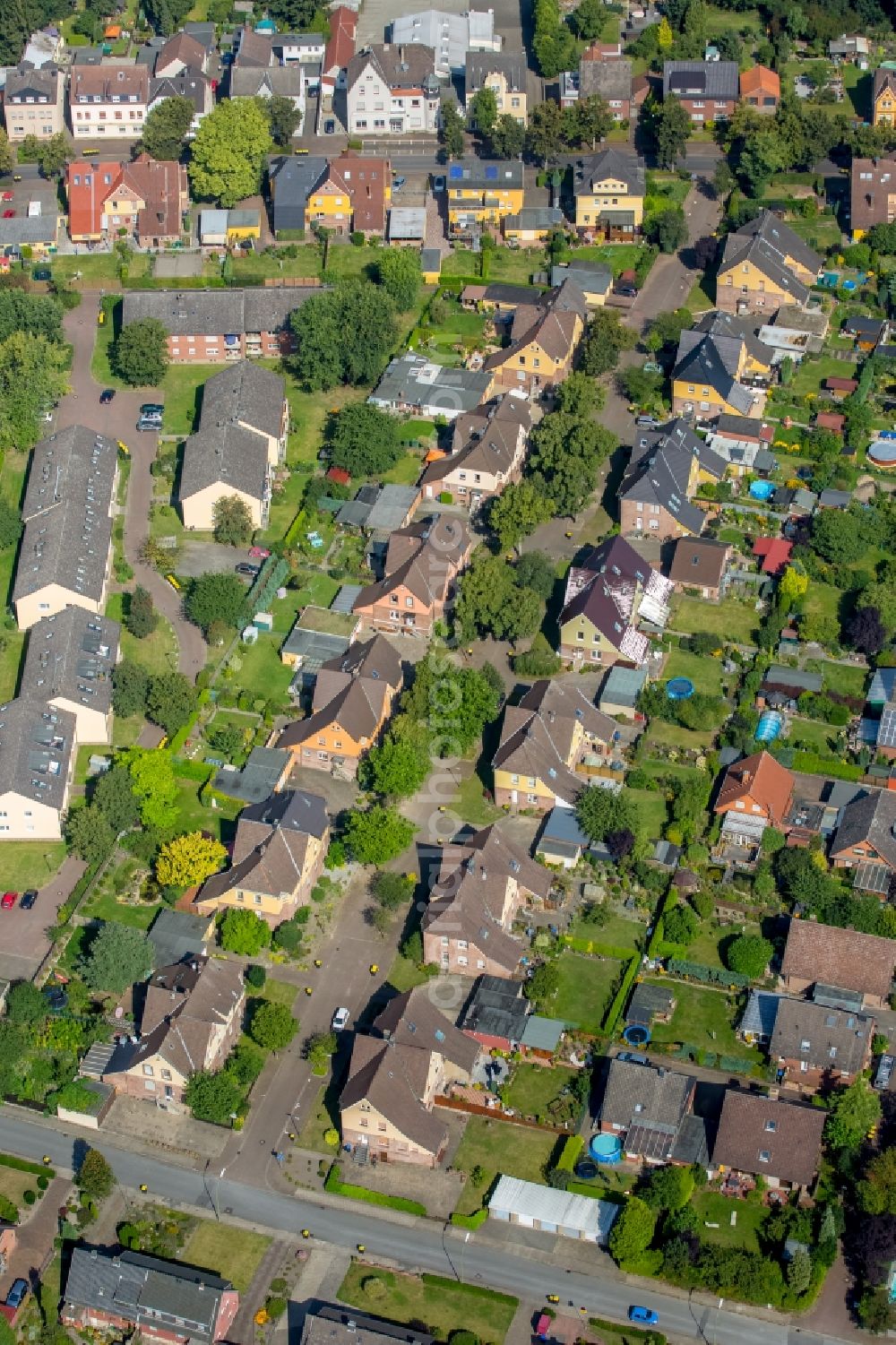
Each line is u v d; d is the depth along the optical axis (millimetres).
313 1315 197625
